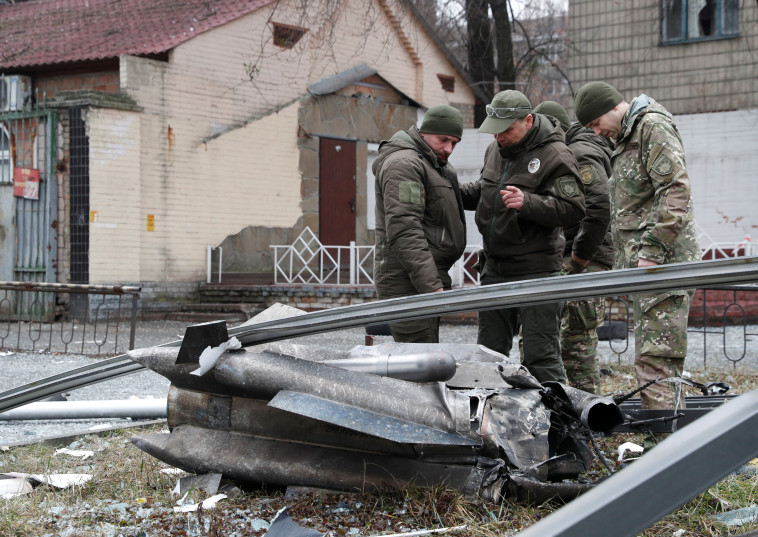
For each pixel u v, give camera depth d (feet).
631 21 59.41
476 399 11.54
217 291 51.72
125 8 59.77
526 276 16.74
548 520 5.62
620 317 41.32
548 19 90.84
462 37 75.00
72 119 46.91
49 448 16.26
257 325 12.16
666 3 58.39
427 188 16.79
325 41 58.65
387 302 11.37
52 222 46.83
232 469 12.02
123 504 11.71
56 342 37.37
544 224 15.99
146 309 49.21
